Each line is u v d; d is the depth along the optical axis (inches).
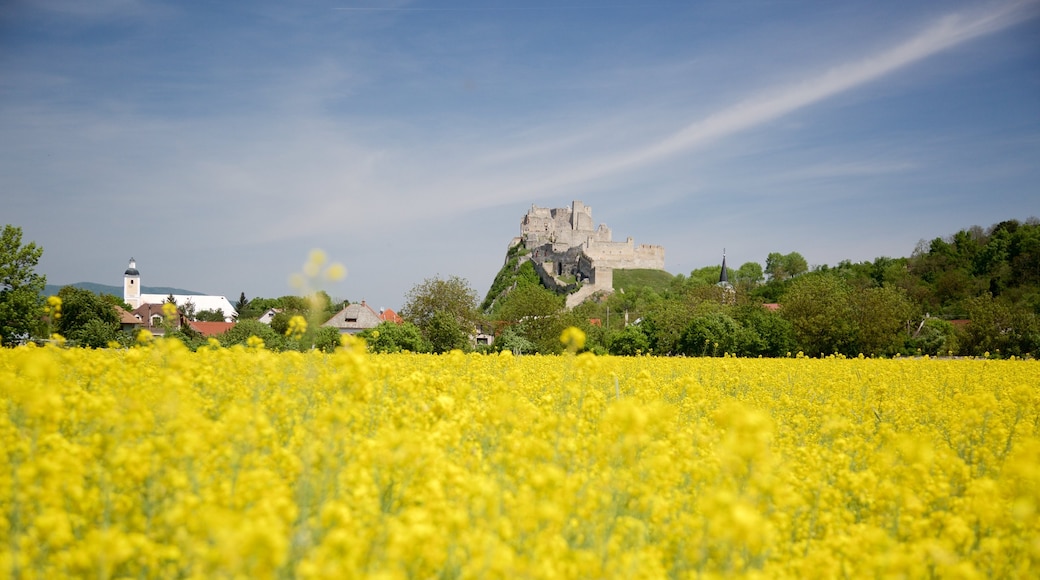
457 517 179.0
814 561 210.7
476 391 436.8
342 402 298.2
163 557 183.2
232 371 397.7
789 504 253.8
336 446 248.7
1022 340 2225.6
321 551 155.4
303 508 192.4
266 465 239.6
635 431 237.5
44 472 193.6
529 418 332.2
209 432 234.1
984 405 424.5
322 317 347.6
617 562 191.6
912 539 235.1
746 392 708.7
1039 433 464.4
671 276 6958.7
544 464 248.4
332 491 217.9
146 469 202.8
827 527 252.5
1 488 192.9
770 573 202.5
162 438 213.0
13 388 274.7
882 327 2262.6
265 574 148.1
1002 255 4185.5
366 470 218.1
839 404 507.5
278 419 311.9
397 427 290.8
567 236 7209.6
